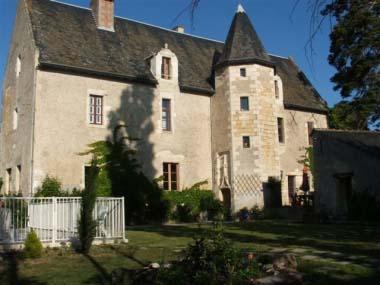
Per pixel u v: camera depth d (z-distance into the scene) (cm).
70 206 1326
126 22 2875
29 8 2434
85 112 2297
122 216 1421
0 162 2642
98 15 2659
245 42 2770
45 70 2197
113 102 2405
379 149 2259
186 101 2716
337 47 2583
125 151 2400
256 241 1356
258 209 2564
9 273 941
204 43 3262
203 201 2661
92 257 1136
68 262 1067
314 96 3394
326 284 746
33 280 867
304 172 3050
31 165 2109
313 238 1431
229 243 718
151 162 2500
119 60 2530
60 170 2177
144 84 2538
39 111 2155
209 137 2798
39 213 1295
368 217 2147
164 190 2538
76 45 2412
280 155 2945
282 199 2905
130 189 2377
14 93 2508
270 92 2756
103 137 2344
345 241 1334
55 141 2181
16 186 2328
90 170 1284
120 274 766
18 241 1233
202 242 708
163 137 2573
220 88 2778
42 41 2281
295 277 707
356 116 3073
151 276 721
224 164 2688
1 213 1235
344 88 2859
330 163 2352
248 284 648
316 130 2448
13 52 2597
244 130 2655
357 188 2216
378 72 2681
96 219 1333
